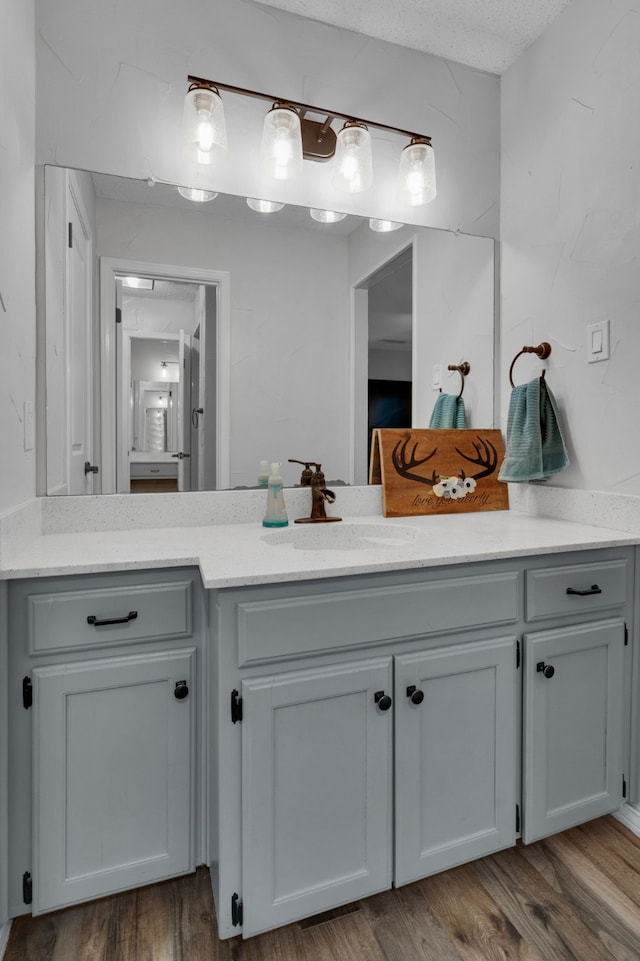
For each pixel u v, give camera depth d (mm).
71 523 1487
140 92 1527
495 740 1259
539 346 1777
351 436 1790
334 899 1113
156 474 1585
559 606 1319
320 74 1711
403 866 1172
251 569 1039
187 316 1609
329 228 1752
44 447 1449
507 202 1937
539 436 1672
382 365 1822
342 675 1099
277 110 1505
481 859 1343
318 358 1751
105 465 1534
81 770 1098
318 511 1630
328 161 1729
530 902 1205
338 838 1115
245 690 1021
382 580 1134
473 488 1863
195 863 1198
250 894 1044
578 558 1349
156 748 1150
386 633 1140
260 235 1679
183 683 1161
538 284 1794
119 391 1549
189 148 1438
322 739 1093
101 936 1111
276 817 1062
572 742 1355
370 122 1650
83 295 1498
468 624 1218
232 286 1655
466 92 1912
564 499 1685
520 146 1867
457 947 1094
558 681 1329
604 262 1545
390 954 1080
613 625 1402
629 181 1463
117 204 1526
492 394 1945
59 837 1088
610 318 1529
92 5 1476
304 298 1730
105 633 1100
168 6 1545
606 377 1548
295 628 1059
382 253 1815
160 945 1093
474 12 1665
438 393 1888
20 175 1275
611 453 1537
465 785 1230
